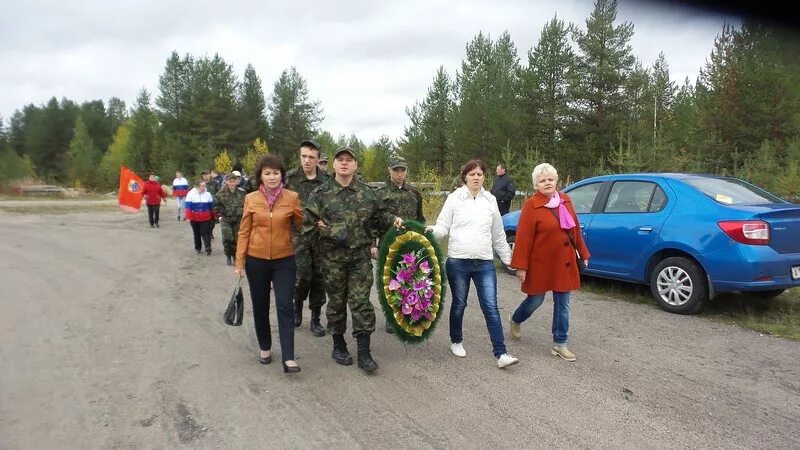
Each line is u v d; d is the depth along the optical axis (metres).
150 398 4.01
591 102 31.14
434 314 4.97
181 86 58.12
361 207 4.62
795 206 6.19
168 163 46.97
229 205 9.66
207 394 4.10
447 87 41.72
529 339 5.47
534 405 3.92
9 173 38.69
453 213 4.89
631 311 6.44
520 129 32.22
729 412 3.81
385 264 4.86
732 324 5.89
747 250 5.64
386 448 3.31
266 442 3.38
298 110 57.78
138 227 17.47
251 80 58.50
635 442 3.39
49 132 65.19
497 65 37.84
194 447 3.32
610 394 4.11
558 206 4.87
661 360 4.82
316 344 5.36
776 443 3.39
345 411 3.82
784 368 4.62
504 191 12.45
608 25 30.67
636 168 19.09
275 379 4.41
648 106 39.00
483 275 4.80
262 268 4.55
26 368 4.58
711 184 6.61
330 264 4.63
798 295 6.96
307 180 6.00
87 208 26.14
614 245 6.94
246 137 53.22
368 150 52.34
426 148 41.34
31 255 11.03
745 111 24.64
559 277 4.81
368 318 4.59
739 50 25.19
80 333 5.58
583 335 5.56
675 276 6.28
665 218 6.43
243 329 5.83
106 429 3.53
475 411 3.82
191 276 8.93
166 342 5.32
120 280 8.46
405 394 4.12
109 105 89.50
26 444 3.33
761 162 17.30
